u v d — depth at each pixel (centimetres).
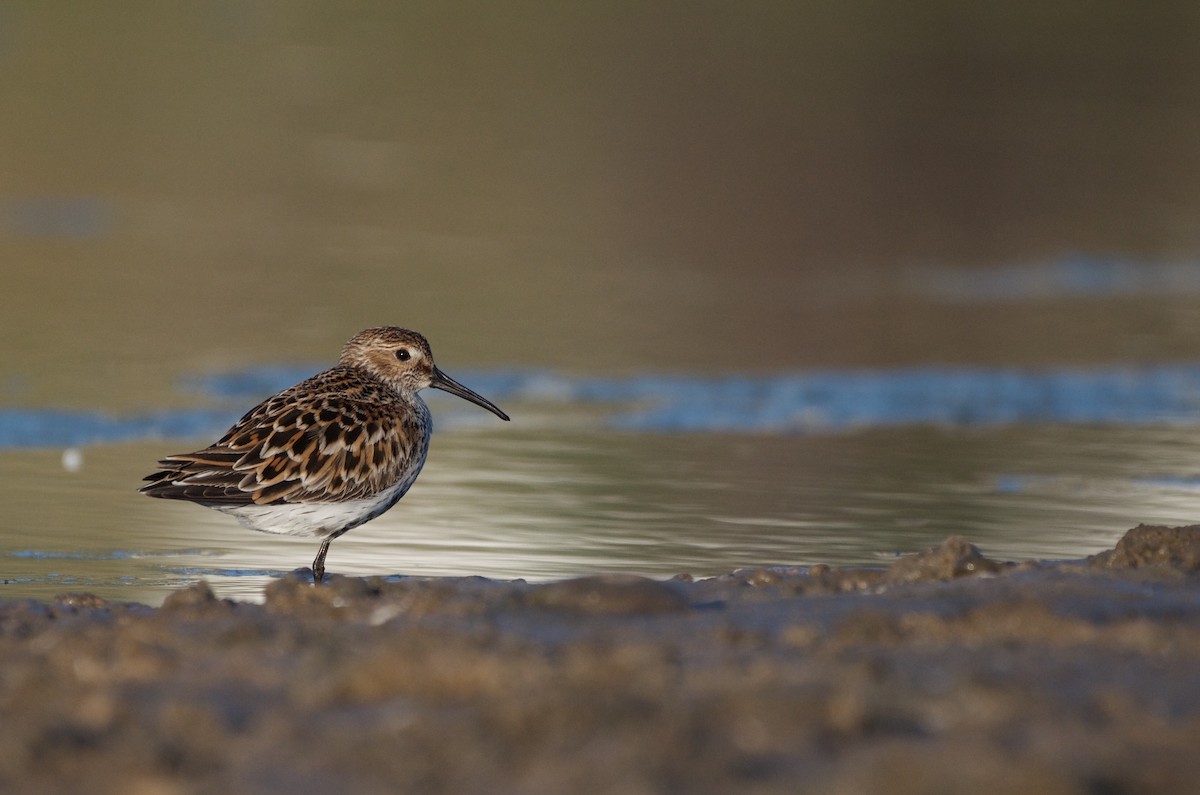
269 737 694
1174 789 621
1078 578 987
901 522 1430
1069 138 3706
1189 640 829
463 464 1662
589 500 1512
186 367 2022
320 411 1202
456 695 746
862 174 3441
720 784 626
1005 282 2773
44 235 2811
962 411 1944
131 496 1497
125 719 725
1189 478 1619
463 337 2247
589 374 2078
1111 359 2223
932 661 791
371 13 4431
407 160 3403
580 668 752
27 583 1184
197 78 3912
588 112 3762
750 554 1309
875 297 2633
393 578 1196
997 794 609
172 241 2800
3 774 662
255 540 1352
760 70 4012
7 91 3762
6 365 2000
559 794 622
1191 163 3588
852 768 640
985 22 4469
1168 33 4431
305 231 2905
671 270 2742
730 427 1848
